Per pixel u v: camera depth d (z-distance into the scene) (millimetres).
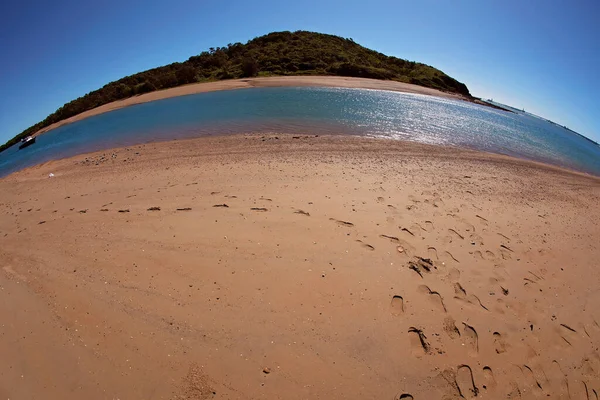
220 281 5758
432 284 5969
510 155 16031
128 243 6742
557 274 6770
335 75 44375
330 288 5691
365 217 7617
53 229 7496
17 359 4621
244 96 28797
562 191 11336
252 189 8891
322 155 12266
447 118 23828
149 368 4441
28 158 16703
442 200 8953
